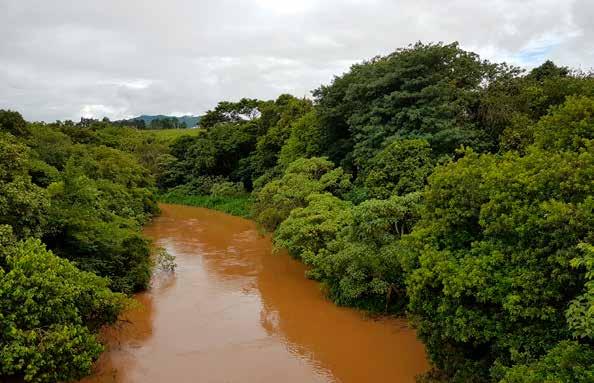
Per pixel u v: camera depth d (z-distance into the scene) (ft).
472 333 32.48
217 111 217.56
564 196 31.58
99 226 58.90
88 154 123.54
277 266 77.97
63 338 36.06
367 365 43.19
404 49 89.51
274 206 95.35
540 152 37.42
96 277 45.42
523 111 74.84
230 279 71.26
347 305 57.26
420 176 67.72
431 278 35.45
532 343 29.86
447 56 83.41
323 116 102.78
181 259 84.33
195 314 56.95
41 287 37.45
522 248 32.01
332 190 89.45
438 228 38.37
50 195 53.52
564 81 73.67
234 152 183.83
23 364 34.60
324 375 41.83
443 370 37.29
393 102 81.30
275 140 149.38
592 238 27.20
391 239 53.88
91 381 40.70
